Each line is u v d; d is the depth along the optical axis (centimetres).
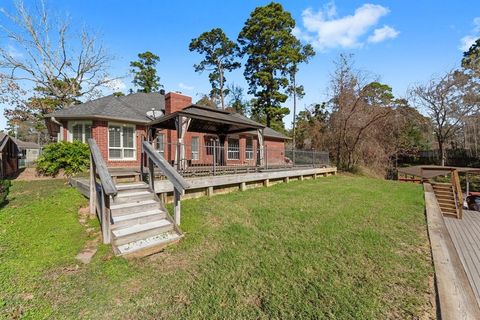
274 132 2162
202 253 361
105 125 1070
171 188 596
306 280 293
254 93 3008
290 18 2733
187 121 822
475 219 1046
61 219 445
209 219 498
